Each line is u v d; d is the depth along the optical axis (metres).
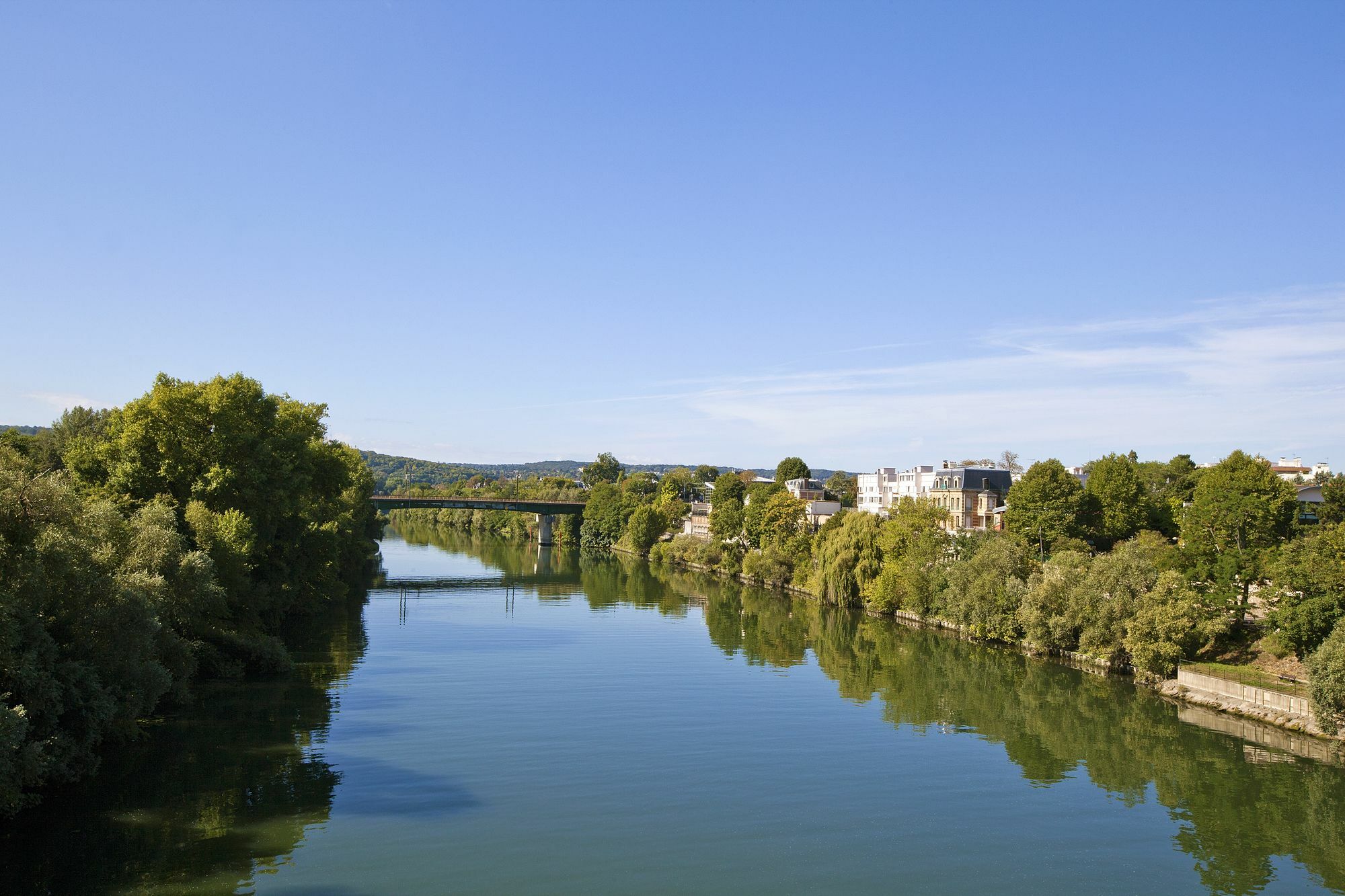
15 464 51.00
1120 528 115.25
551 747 50.12
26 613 36.09
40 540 39.25
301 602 95.00
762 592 137.62
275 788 41.69
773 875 34.91
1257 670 66.12
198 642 57.25
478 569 163.62
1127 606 75.62
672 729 54.94
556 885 33.22
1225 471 87.94
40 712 36.38
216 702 56.41
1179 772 49.28
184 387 72.88
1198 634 71.75
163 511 57.31
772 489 176.38
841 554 118.31
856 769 48.53
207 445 72.75
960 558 103.81
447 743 49.81
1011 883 35.28
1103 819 42.31
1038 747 53.91
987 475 150.50
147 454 71.44
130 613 42.78
